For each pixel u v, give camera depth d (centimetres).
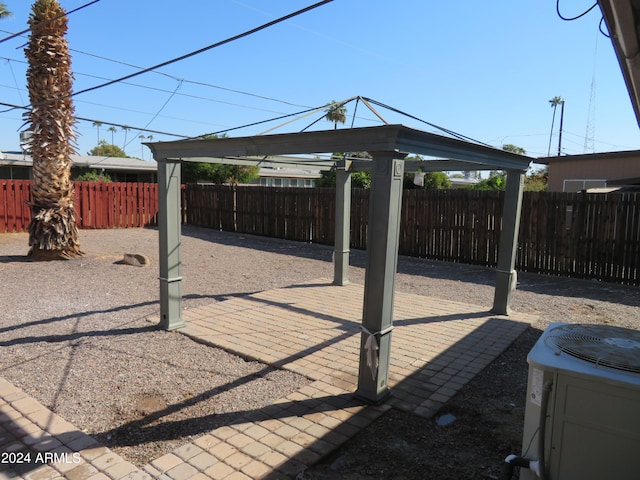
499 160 522
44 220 950
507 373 435
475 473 280
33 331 519
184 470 274
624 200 812
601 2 210
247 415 342
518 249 951
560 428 206
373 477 275
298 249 1256
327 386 394
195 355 461
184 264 1012
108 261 982
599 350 213
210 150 465
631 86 295
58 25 912
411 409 358
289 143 403
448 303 686
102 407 351
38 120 933
